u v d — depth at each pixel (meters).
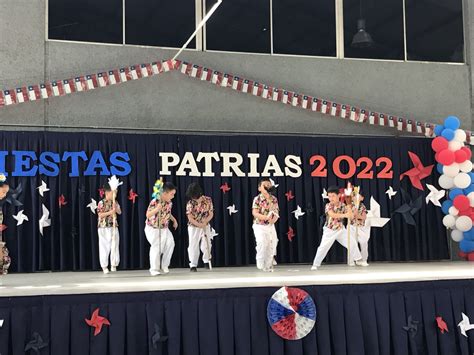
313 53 10.01
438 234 10.09
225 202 9.24
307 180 9.64
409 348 6.57
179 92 9.37
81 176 8.79
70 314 5.79
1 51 8.77
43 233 8.63
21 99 8.59
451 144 9.56
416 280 6.69
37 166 8.64
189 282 6.23
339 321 6.38
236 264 9.22
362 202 9.80
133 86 9.20
